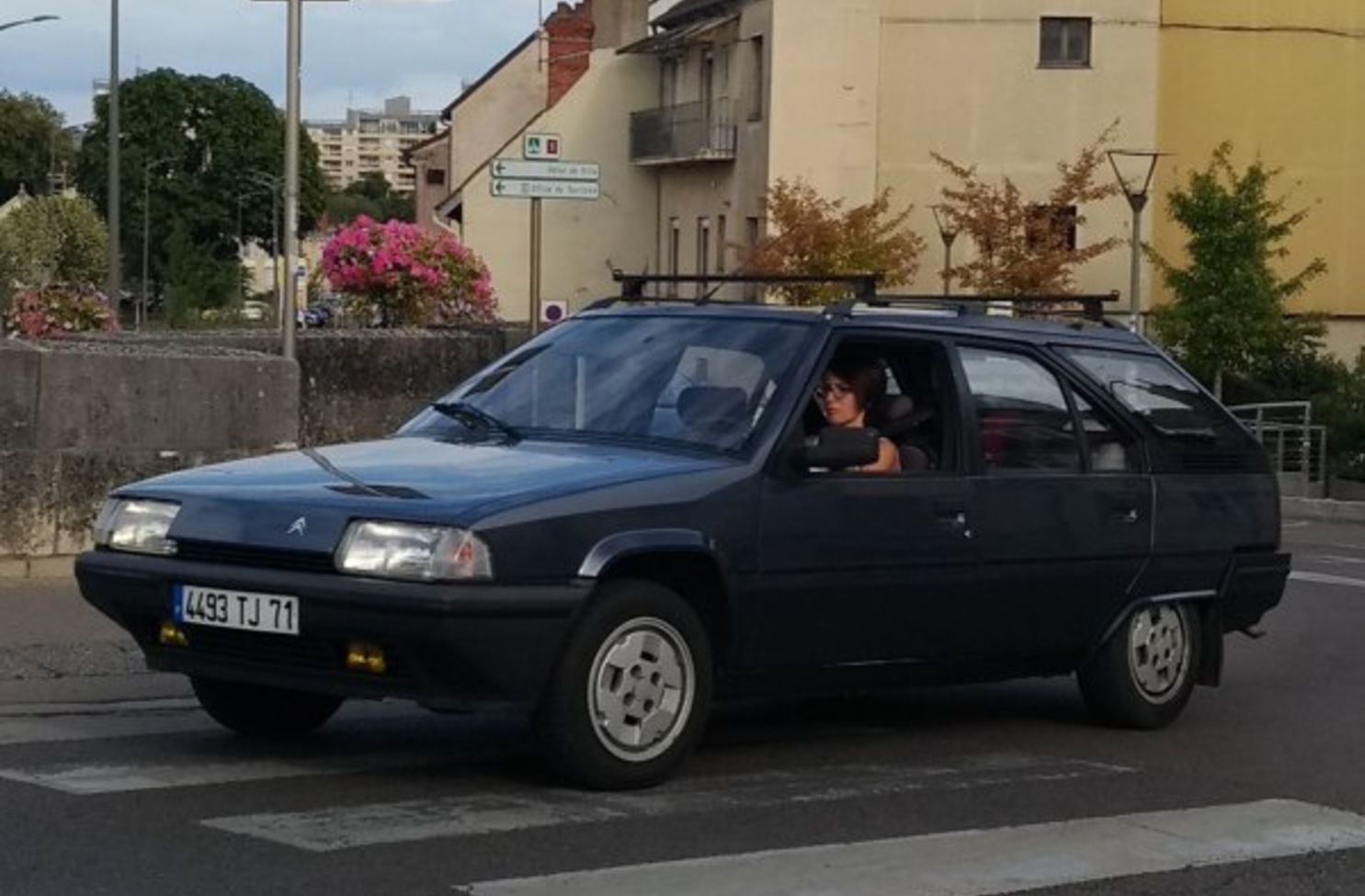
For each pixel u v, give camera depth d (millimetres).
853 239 42156
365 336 17172
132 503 8477
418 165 80188
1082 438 10016
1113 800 8719
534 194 16562
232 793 8078
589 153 57625
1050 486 9734
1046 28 47656
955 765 9398
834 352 9148
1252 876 7512
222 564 8055
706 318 9484
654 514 8180
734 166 50781
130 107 84625
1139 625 10336
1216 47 48219
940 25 47812
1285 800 8852
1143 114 47531
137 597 8258
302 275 37344
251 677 8125
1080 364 10164
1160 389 10547
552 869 7062
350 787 8281
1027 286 44000
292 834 7426
